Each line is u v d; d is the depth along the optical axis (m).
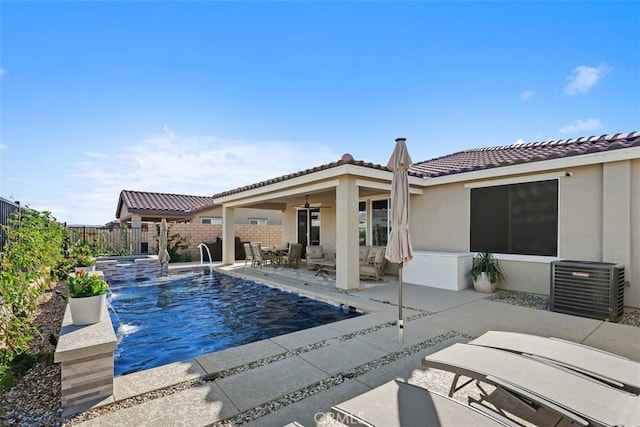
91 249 14.43
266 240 21.19
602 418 2.26
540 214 8.41
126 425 2.98
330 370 4.07
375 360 4.37
